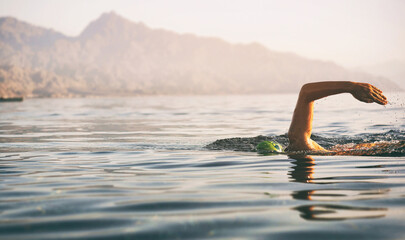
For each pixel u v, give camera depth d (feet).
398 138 30.94
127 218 10.41
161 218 10.39
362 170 17.37
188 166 19.95
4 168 19.75
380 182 14.66
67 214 10.89
